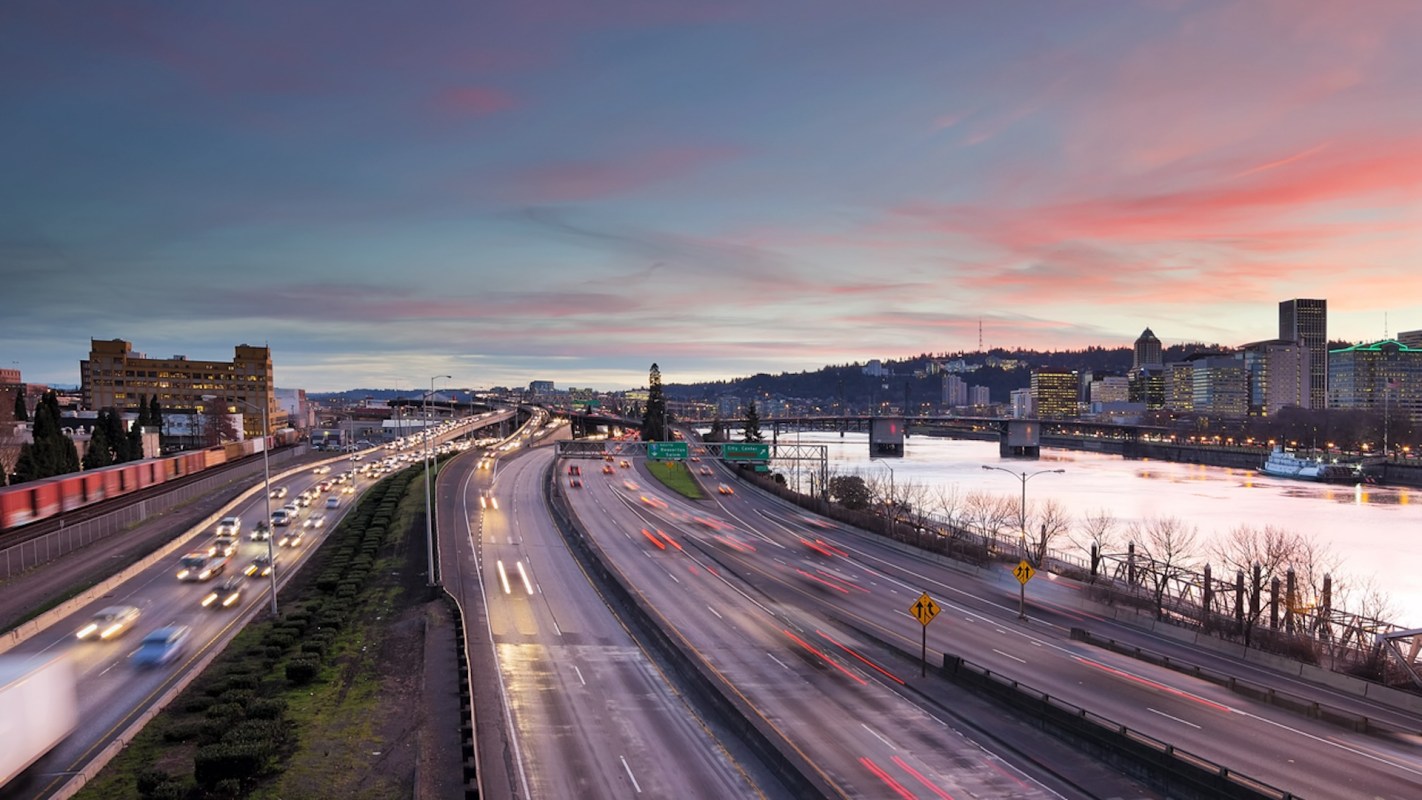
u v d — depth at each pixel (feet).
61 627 181.16
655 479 502.79
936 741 127.75
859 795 107.65
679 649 165.58
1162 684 159.53
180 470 460.14
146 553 258.98
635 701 144.46
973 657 175.22
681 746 124.98
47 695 92.94
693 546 307.37
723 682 152.46
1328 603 263.49
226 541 288.10
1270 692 149.48
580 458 589.32
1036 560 312.50
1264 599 346.95
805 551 309.63
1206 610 244.42
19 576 231.50
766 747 120.67
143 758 114.11
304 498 415.23
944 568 288.10
